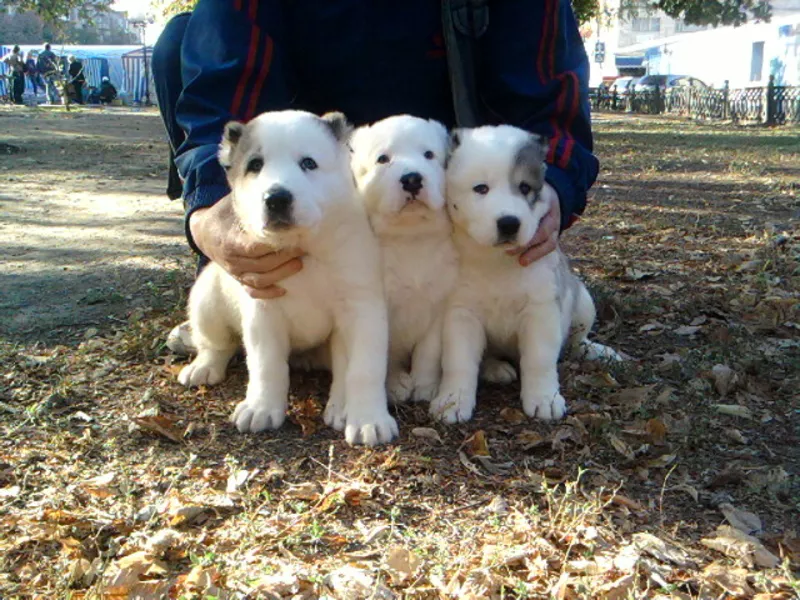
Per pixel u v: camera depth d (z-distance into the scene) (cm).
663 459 85
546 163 107
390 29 119
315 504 76
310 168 88
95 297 146
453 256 100
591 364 110
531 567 66
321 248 90
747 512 75
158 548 68
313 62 122
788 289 153
